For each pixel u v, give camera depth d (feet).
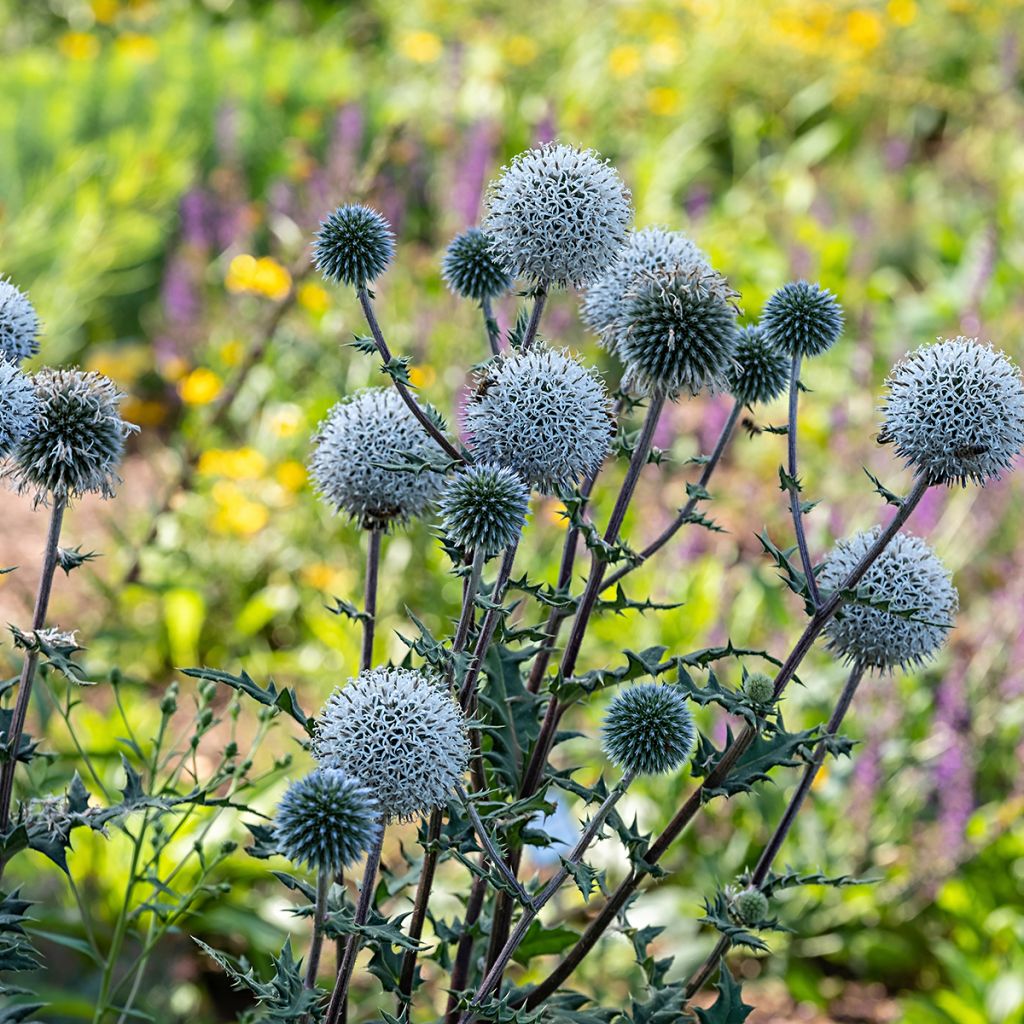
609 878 4.02
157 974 3.84
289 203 6.45
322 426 3.18
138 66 8.72
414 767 2.84
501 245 3.07
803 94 10.48
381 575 4.98
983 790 4.62
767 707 2.92
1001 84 9.86
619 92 9.43
